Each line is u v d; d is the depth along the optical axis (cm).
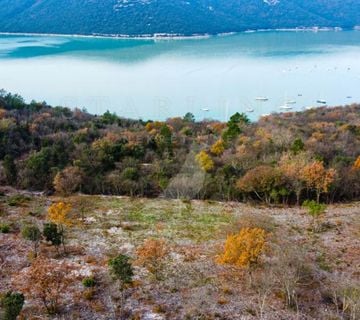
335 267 4238
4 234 4706
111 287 3781
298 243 4681
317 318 3462
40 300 3575
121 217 5381
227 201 6116
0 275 3922
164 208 5728
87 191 6444
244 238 3828
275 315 3475
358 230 5106
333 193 6147
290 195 6094
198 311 3497
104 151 7262
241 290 3806
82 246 4528
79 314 3434
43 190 6391
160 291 3759
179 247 4575
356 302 3519
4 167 6706
